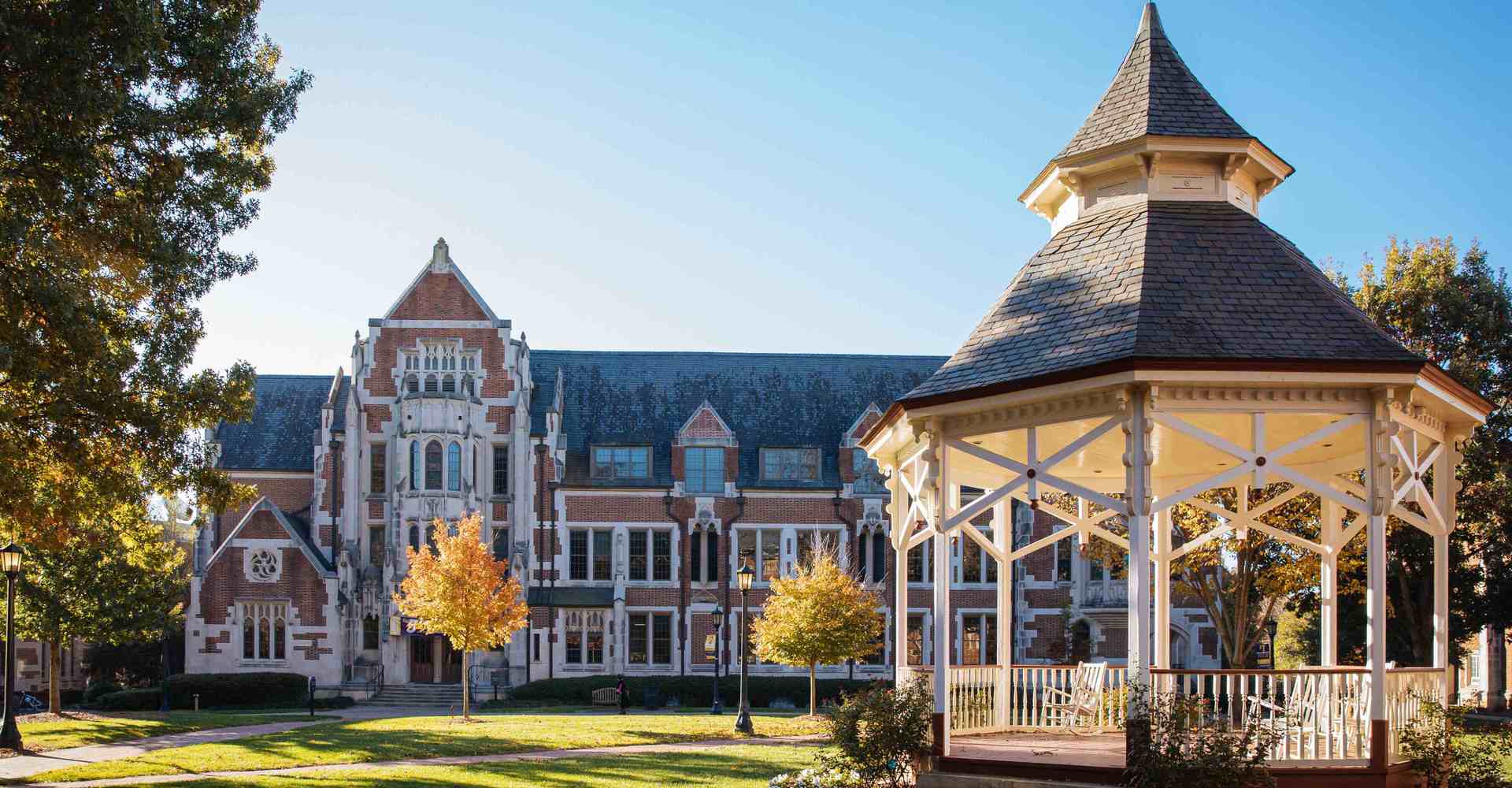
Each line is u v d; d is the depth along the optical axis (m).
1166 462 21.45
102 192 20.91
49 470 23.70
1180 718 14.39
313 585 52.09
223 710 48.78
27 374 20.59
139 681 57.16
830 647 40.50
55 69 19.23
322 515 53.97
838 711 18.69
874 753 17.53
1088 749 17.91
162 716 40.75
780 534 55.34
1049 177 19.34
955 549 54.88
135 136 21.41
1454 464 18.06
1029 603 54.06
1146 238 17.14
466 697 38.84
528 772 23.39
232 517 55.56
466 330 55.09
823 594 41.31
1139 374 14.72
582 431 56.97
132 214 21.03
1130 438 15.03
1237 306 16.00
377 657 52.78
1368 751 17.06
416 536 52.81
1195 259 16.80
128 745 30.59
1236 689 32.22
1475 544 39.72
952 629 54.44
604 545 54.78
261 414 58.28
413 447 53.25
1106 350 15.39
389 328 54.88
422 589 39.06
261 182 24.12
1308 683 18.38
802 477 56.31
